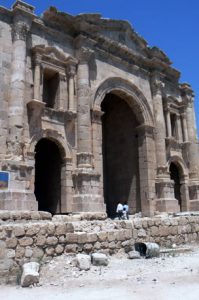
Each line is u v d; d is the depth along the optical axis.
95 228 16.16
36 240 12.30
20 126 21.28
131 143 33.03
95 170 25.34
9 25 22.98
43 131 23.14
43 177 26.78
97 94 27.47
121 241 15.75
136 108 31.75
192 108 37.66
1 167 20.25
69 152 24.41
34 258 12.07
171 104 35.16
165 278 11.07
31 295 9.44
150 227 17.67
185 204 34.09
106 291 9.63
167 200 29.64
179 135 35.56
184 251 16.97
